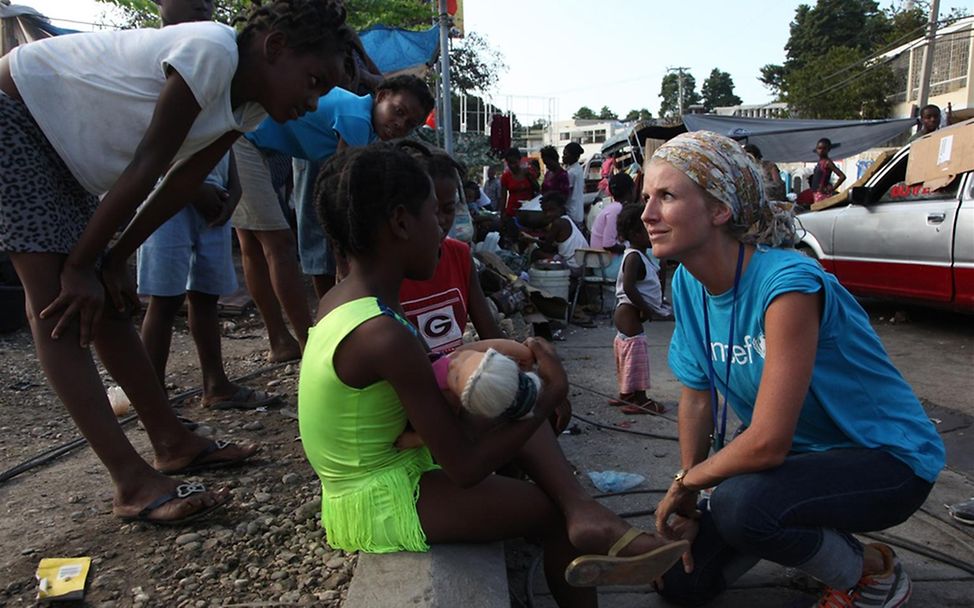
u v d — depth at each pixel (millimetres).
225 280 3771
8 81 2189
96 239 2197
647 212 2115
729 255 2105
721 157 2023
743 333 2143
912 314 7426
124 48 2250
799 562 2092
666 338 6641
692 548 2393
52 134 2213
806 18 57531
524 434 1907
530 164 14820
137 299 2639
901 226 6633
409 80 3529
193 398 4020
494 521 1987
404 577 1874
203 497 2500
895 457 2082
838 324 2064
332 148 3781
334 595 2115
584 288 7812
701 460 2541
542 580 2615
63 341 2320
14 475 2961
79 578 2141
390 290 1989
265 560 2320
